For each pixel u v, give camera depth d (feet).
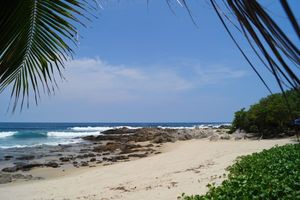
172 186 42.91
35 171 73.61
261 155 52.37
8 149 125.08
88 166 79.05
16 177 64.80
